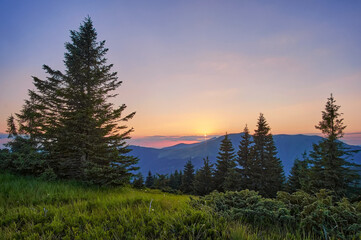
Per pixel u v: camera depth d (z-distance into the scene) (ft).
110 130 39.88
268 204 14.70
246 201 15.71
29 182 28.45
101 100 38.86
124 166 35.53
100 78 42.80
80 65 42.96
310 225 11.09
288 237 10.07
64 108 39.06
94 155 35.91
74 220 12.32
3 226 12.18
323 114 62.44
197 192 120.88
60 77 43.60
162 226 11.27
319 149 61.93
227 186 92.84
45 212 13.96
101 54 47.32
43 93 43.27
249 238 9.46
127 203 18.70
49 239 9.85
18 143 43.01
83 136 35.24
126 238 9.89
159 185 143.95
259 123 98.27
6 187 23.88
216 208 14.73
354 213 11.33
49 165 35.68
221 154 116.57
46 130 36.68
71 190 25.53
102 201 18.95
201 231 10.32
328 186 54.54
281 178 112.47
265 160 93.61
